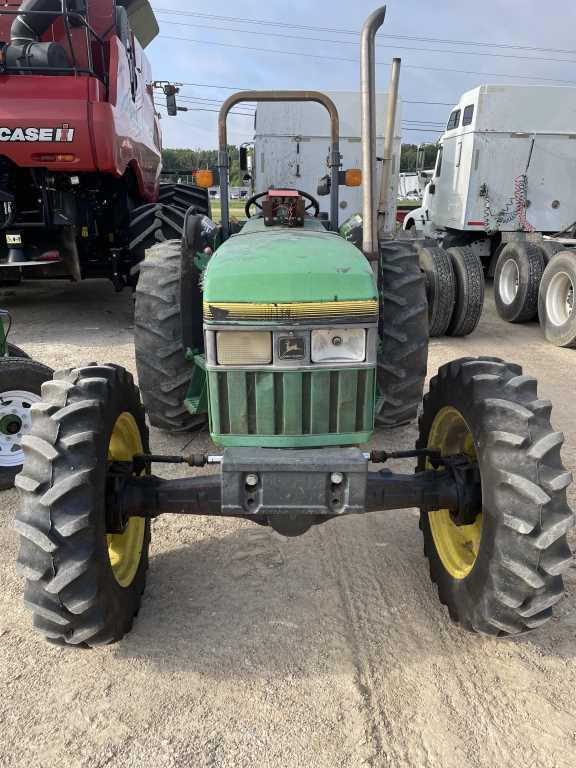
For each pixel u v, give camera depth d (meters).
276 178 10.15
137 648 2.43
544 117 9.73
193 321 3.07
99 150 5.75
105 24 6.73
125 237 7.07
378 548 3.10
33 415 2.17
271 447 2.38
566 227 9.80
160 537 3.19
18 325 7.38
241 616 2.60
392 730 2.05
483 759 1.95
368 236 2.59
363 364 2.29
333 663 2.34
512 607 2.07
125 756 1.97
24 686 2.24
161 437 4.30
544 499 1.99
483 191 9.98
